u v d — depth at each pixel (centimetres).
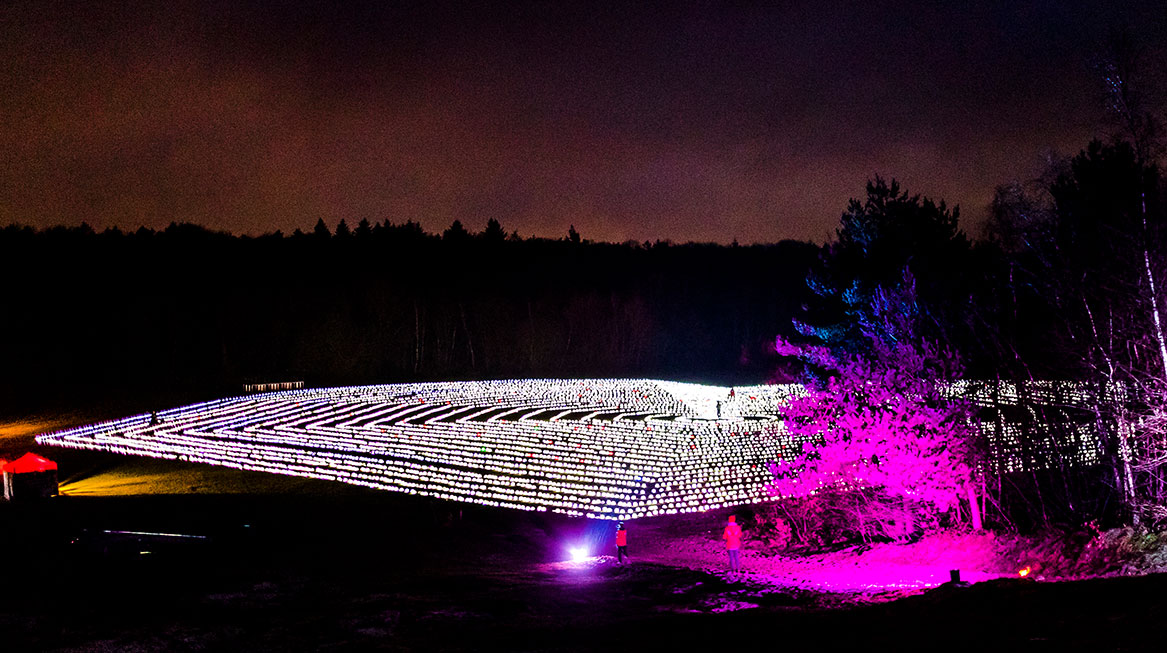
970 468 2477
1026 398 2617
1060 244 2411
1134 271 2152
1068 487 2475
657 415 6131
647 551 2812
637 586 1888
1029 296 2738
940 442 2523
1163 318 2069
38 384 7356
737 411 6341
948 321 2828
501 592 1766
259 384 7369
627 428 5428
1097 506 2375
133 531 2302
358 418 5684
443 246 13338
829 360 2805
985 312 2741
